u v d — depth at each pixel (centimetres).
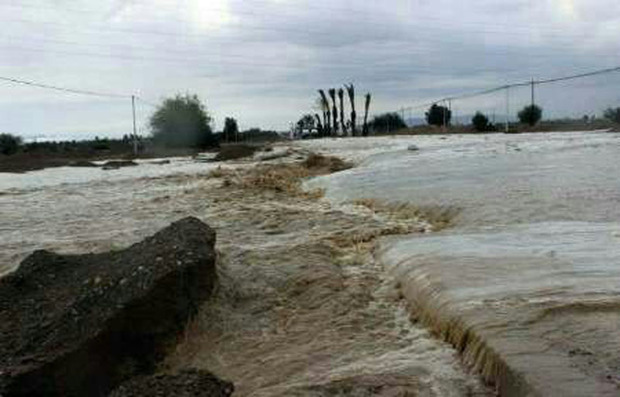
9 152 5691
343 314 817
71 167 3894
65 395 696
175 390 557
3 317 829
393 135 5897
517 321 619
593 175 1538
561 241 928
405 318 782
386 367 634
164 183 2561
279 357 716
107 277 824
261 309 882
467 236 1032
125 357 747
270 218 1534
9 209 1908
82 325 738
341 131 7556
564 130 4762
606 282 719
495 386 543
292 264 1041
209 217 1606
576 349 546
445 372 599
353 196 1761
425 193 1566
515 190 1412
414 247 999
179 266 812
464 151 2752
